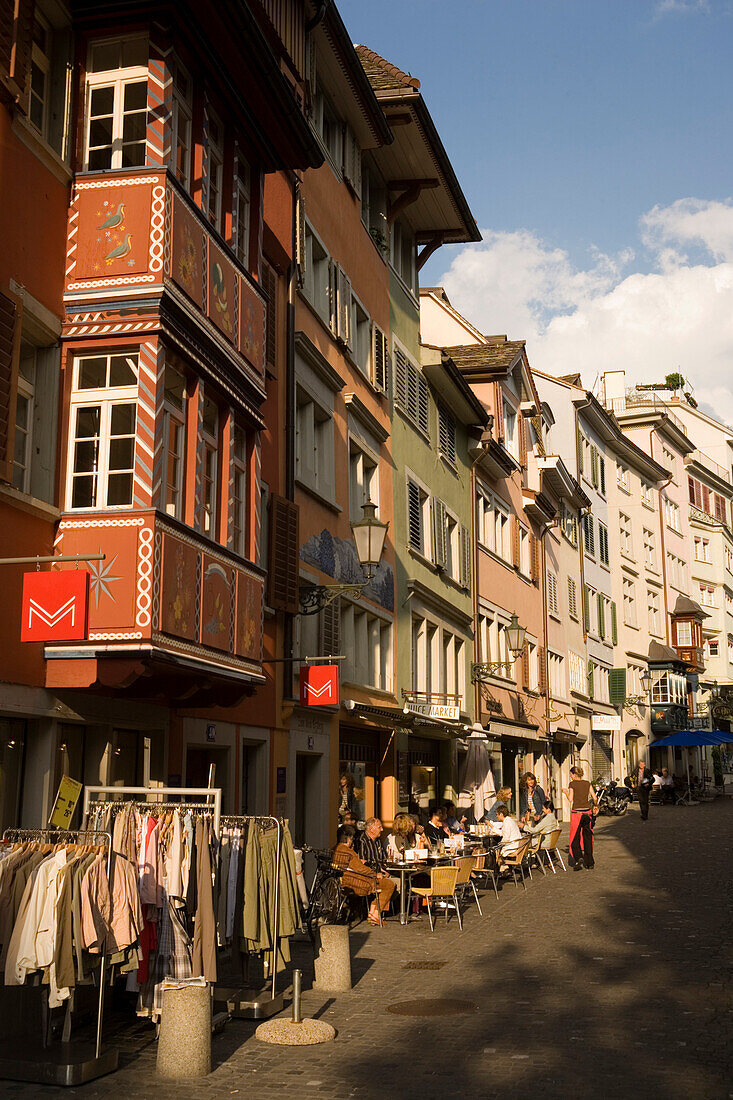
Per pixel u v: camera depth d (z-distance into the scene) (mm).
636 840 28672
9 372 9781
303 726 17484
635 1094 7133
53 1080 7410
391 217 24594
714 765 67562
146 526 10180
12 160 10102
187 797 13148
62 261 10898
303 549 17719
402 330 25109
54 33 11398
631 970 11367
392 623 22656
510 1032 8836
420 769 25094
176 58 11766
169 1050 7695
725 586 69562
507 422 35625
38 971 7793
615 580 52594
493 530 32938
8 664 9648
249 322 13328
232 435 12727
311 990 10625
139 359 10586
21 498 9812
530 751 36375
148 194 10906
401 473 24047
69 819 10289
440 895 15102
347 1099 7133
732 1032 8734
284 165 14930
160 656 10156
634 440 60875
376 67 23266
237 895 9594
